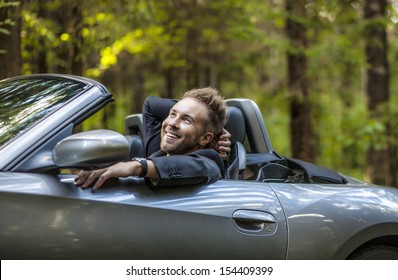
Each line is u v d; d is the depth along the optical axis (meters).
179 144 3.14
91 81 3.11
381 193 3.52
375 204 3.35
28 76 3.51
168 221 2.80
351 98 12.29
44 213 2.60
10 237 2.53
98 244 2.66
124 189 2.81
